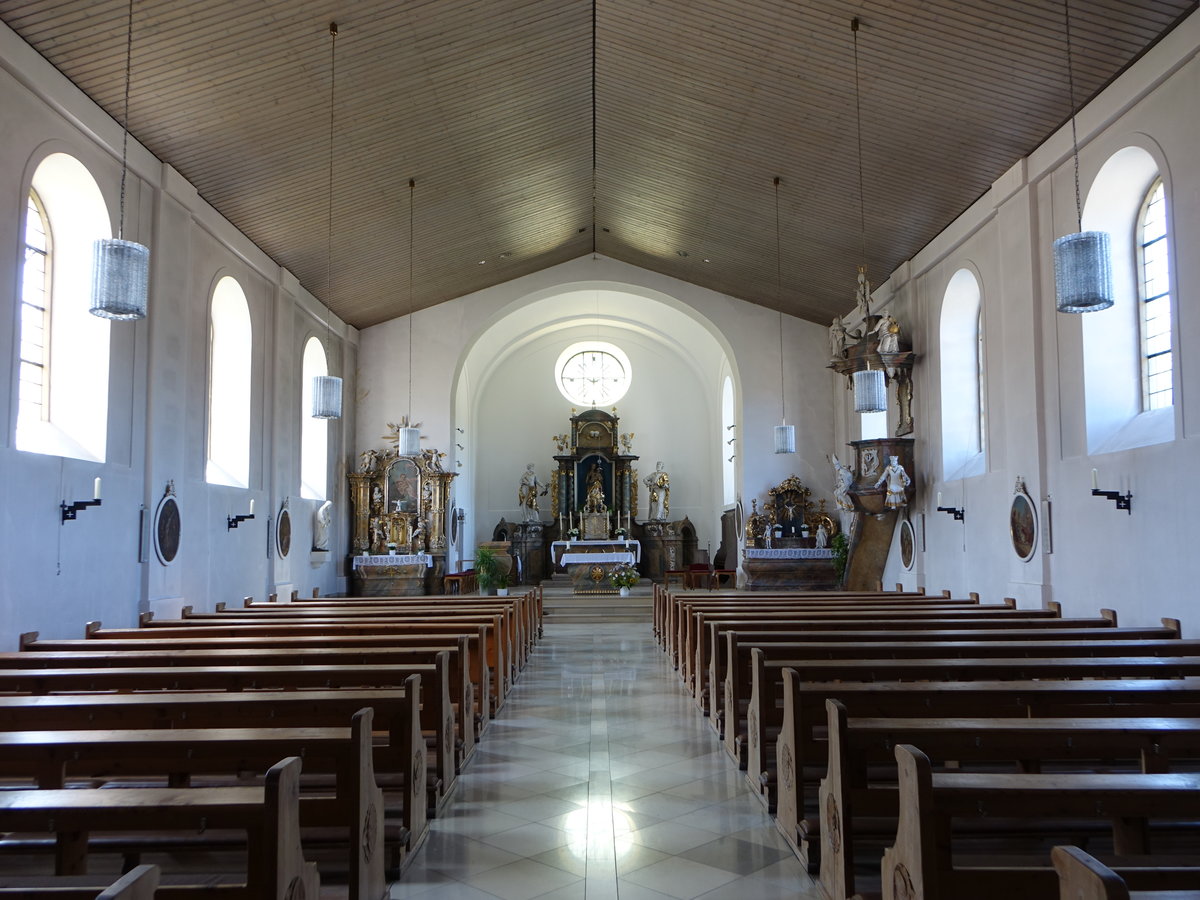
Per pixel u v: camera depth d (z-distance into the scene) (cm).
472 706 755
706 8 1020
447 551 2025
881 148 1215
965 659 625
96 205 996
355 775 398
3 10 799
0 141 825
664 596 1426
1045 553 1087
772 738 641
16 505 841
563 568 2506
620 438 2648
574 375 2705
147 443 1082
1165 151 862
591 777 669
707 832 542
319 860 473
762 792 600
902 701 494
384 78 1095
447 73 1127
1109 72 927
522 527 2550
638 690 1057
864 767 415
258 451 1463
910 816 306
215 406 1398
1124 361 999
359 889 398
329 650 693
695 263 1925
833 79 1089
